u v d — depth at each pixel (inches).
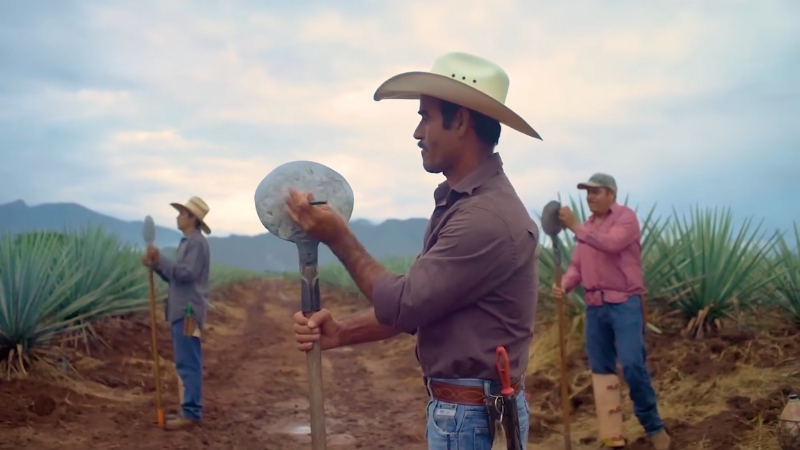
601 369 245.3
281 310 1112.2
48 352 350.3
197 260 280.2
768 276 346.9
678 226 373.1
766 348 292.5
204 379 408.5
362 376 438.0
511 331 107.5
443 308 103.4
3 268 348.5
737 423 231.5
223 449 260.2
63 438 251.4
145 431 270.8
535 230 110.3
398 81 112.3
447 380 108.3
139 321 495.2
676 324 345.4
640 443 244.7
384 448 271.1
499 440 103.9
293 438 283.4
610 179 235.9
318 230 106.0
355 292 1021.8
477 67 118.3
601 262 235.3
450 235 104.2
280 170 108.7
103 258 473.1
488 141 111.7
